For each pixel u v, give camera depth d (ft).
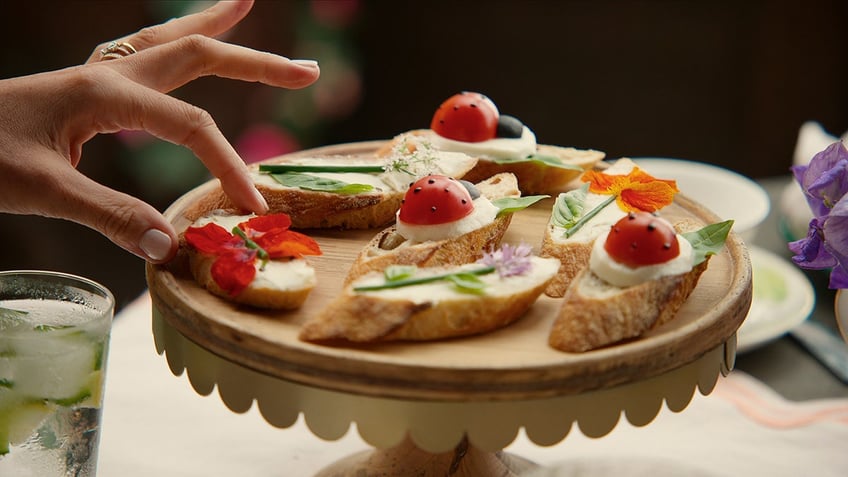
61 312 2.93
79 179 2.92
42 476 2.86
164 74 3.11
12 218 5.90
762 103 6.52
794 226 3.90
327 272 2.98
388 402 2.68
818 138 3.95
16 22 5.85
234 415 3.44
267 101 6.56
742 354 3.62
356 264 2.93
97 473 3.22
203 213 3.14
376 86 7.25
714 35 6.46
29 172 2.90
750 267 2.96
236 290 2.83
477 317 2.77
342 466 3.24
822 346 3.64
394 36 7.09
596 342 2.74
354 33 6.93
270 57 3.19
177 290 2.84
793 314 3.61
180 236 3.02
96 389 2.86
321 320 2.74
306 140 6.62
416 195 2.97
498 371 2.64
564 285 2.93
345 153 3.47
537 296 2.85
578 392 2.68
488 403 2.67
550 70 6.88
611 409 2.72
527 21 6.80
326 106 6.61
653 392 2.75
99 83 2.99
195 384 2.82
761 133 6.61
